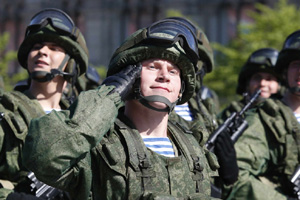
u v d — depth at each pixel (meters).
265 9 44.62
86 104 7.13
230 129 12.38
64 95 13.45
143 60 7.94
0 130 10.65
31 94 11.61
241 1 69.00
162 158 7.78
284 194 12.86
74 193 7.62
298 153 12.87
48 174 6.98
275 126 12.91
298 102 13.38
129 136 7.74
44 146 6.87
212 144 11.59
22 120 10.80
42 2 74.56
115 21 72.88
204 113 12.62
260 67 15.80
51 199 10.23
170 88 7.93
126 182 7.55
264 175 13.01
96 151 7.61
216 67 44.38
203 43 13.01
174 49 7.88
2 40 49.66
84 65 12.20
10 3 74.88
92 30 73.38
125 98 7.70
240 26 44.84
